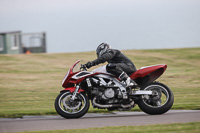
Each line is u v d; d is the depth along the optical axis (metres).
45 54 77.44
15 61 68.25
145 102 22.14
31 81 47.53
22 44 93.50
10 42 92.06
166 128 16.61
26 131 16.89
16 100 32.34
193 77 49.50
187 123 17.84
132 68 22.41
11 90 39.41
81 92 21.56
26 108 27.30
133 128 16.91
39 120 20.81
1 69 59.22
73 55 75.00
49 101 31.69
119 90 21.52
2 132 16.89
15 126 18.61
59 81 47.53
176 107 25.27
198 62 67.12
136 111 24.58
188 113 22.06
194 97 32.56
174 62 66.94
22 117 22.75
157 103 21.95
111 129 16.78
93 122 19.50
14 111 25.25
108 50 22.20
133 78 21.97
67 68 61.19
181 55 75.06
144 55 74.56
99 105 21.44
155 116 21.09
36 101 31.69
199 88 39.53
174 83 44.06
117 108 21.97
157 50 81.50
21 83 45.50
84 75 21.53
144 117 20.84
